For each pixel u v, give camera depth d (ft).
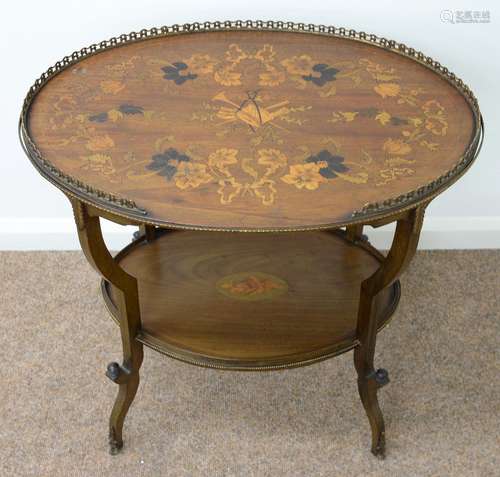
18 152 8.26
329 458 6.67
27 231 8.83
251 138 5.70
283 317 6.64
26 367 7.48
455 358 7.63
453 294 8.39
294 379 7.39
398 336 7.87
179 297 6.88
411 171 5.34
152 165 5.39
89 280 8.55
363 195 5.12
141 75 6.50
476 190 8.62
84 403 7.14
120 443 6.68
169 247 7.56
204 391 7.27
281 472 6.55
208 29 7.18
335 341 6.37
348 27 7.56
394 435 6.86
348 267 7.27
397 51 6.86
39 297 8.31
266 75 6.52
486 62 7.70
